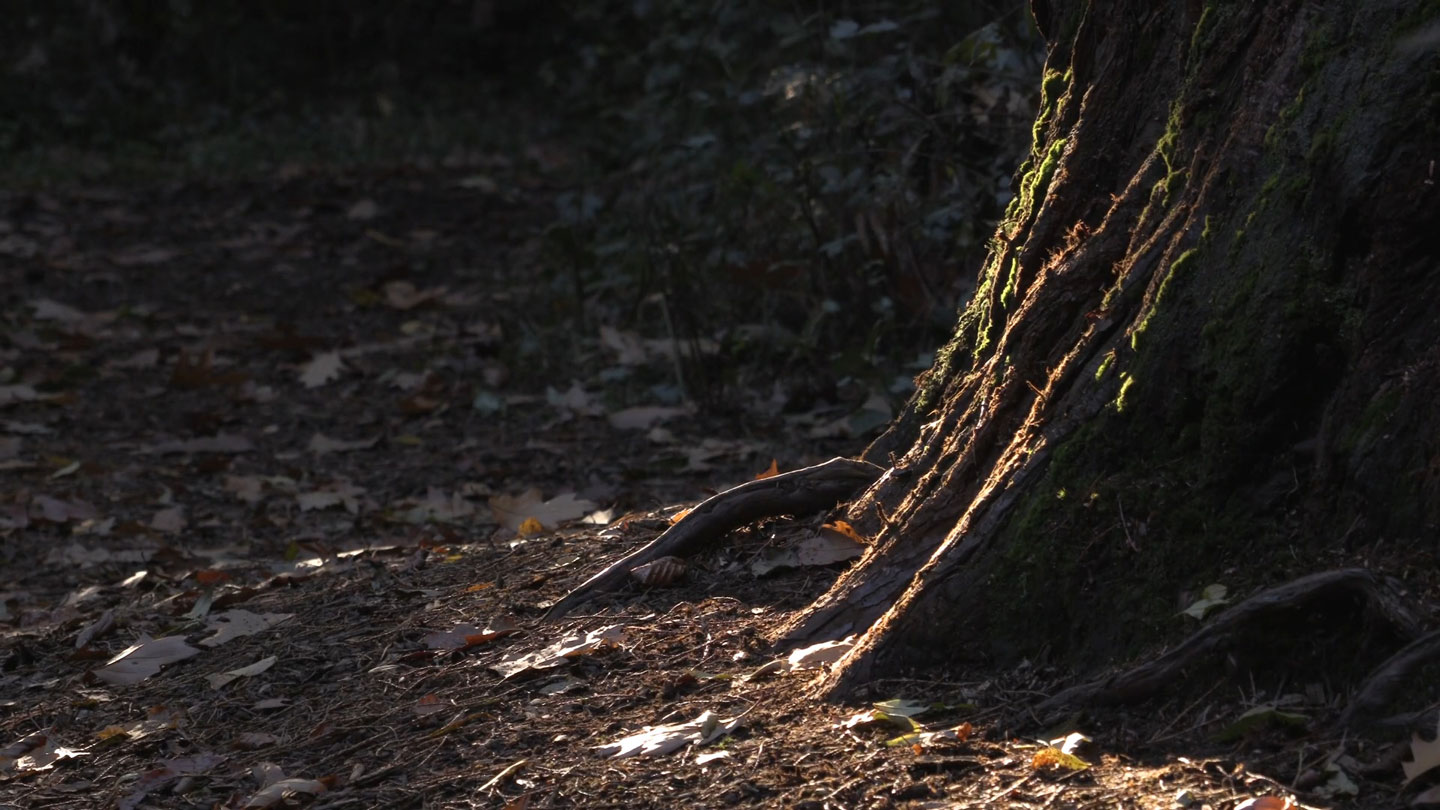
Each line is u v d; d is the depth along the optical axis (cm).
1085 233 277
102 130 1205
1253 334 233
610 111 827
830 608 273
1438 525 215
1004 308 294
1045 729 225
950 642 247
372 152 1138
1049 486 249
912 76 545
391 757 257
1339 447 226
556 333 667
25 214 971
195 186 1045
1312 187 231
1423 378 220
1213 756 210
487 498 503
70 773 279
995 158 507
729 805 218
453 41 1402
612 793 227
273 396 648
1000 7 560
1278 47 243
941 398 317
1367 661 213
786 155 611
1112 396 248
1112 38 282
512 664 284
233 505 521
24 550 483
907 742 225
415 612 330
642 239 653
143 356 700
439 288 797
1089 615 240
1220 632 221
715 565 320
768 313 593
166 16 1352
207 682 312
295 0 1392
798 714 244
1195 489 238
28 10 1324
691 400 576
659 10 855
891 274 548
